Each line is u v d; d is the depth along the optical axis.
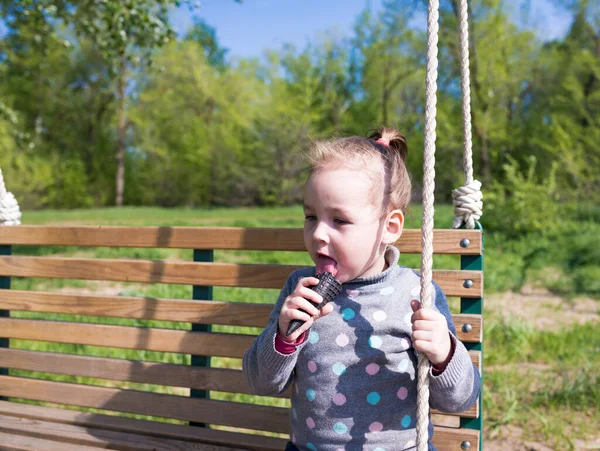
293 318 1.54
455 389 1.55
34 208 32.03
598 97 20.14
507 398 3.57
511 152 23.98
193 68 33.47
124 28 9.16
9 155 29.56
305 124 31.70
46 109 33.50
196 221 18.67
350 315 1.70
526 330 5.11
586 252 9.58
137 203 38.53
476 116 22.48
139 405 2.40
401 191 1.78
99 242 2.50
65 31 29.34
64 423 2.41
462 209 1.99
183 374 2.35
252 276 2.25
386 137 1.91
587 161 17.23
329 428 1.65
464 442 1.91
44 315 5.75
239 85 33.47
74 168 34.97
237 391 2.26
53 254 10.32
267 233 2.23
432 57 1.46
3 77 29.59
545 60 23.27
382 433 1.64
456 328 1.96
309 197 1.70
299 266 2.19
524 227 12.26
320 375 1.68
